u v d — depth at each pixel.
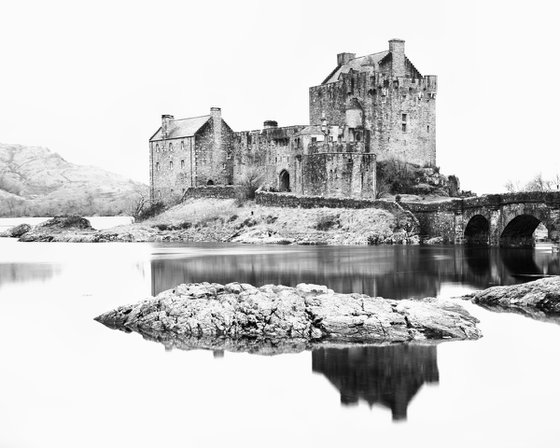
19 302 82.94
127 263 119.69
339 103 189.75
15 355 60.91
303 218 164.88
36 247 168.75
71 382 54.59
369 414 48.47
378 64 188.88
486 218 141.00
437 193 182.75
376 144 186.25
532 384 52.66
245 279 94.38
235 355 60.16
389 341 63.28
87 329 68.94
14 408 50.16
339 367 56.72
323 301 68.00
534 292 75.88
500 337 63.69
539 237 167.25
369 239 150.25
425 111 191.00
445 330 64.44
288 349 61.50
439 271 100.38
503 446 43.81
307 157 174.62
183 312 68.25
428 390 51.75
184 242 173.12
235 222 177.38
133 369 57.22
